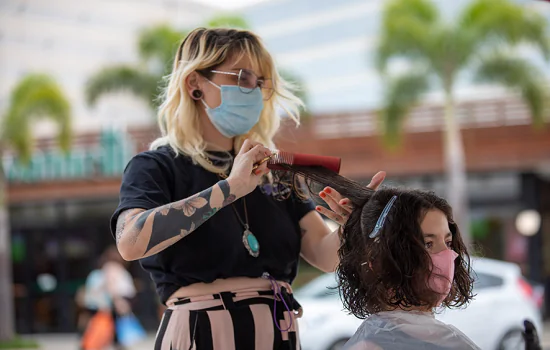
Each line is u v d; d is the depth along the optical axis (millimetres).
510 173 16938
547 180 17750
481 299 7977
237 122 2318
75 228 19375
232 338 2158
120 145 19141
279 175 2387
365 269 1869
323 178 2076
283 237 2340
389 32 15742
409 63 15922
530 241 16656
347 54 40688
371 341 1804
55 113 18297
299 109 2572
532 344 2930
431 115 17094
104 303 10883
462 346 1773
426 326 1789
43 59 46469
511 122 16500
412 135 17250
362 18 40156
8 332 16031
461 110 16875
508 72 15219
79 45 47562
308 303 8016
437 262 1820
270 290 2283
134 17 49094
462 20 15570
